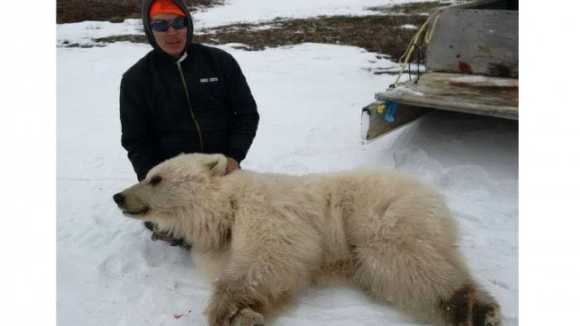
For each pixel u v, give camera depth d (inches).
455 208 159.6
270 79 341.4
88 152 227.8
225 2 738.8
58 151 229.9
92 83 351.9
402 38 457.4
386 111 204.1
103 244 145.3
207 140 149.6
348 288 120.5
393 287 110.7
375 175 123.5
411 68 352.2
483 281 121.8
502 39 218.4
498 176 179.3
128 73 143.5
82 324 110.5
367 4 676.1
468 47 227.8
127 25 561.0
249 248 111.3
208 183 120.0
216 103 148.6
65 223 159.0
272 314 109.3
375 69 359.9
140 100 143.4
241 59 400.5
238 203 117.7
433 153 201.6
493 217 153.5
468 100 192.1
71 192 185.3
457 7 244.2
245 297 105.8
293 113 269.9
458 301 104.2
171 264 134.7
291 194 119.1
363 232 115.2
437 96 199.6
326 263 120.6
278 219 113.7
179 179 120.5
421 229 110.9
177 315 112.7
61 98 319.6
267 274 108.6
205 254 124.4
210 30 535.5
